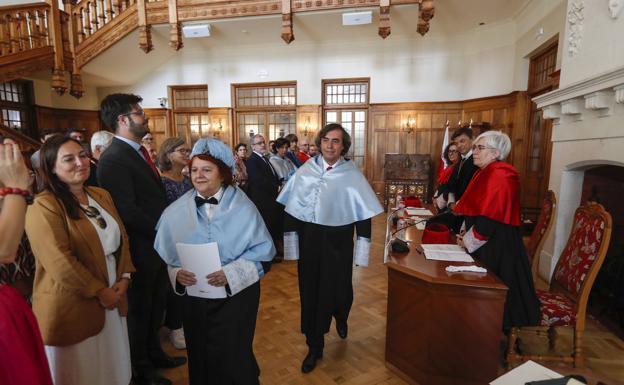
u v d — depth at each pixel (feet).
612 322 8.70
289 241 6.94
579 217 6.96
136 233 6.24
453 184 10.52
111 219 5.04
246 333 4.66
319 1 19.63
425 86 25.50
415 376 6.26
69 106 27.40
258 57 27.61
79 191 4.70
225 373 4.63
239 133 29.40
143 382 6.20
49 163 4.26
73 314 4.19
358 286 11.07
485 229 6.30
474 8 20.03
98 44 22.82
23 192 3.10
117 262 5.11
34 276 4.51
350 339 7.93
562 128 10.58
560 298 6.77
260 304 9.98
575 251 6.84
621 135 7.77
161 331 8.59
